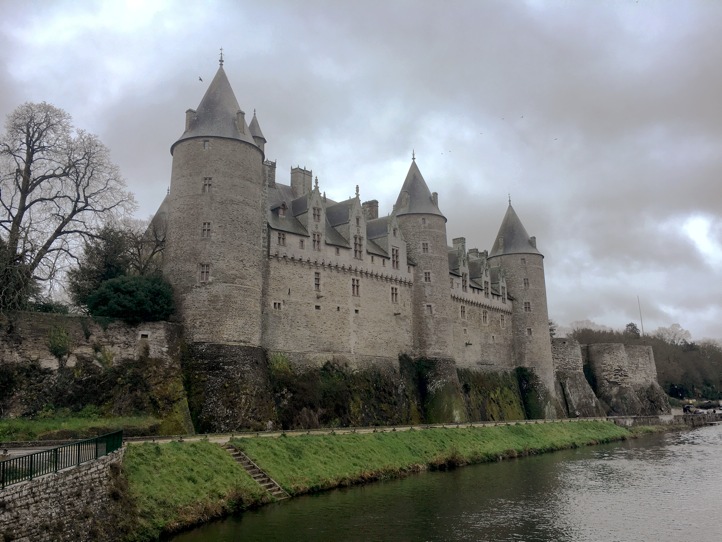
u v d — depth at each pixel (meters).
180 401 39.75
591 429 67.31
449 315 64.88
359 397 53.66
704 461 48.12
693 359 139.62
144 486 24.73
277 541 23.84
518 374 79.62
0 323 35.59
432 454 43.75
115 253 47.53
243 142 47.31
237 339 44.06
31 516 17.62
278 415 46.31
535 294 81.94
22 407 34.75
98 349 38.66
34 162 43.53
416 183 68.06
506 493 34.22
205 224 45.03
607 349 94.94
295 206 57.34
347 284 56.81
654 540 25.17
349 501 31.05
